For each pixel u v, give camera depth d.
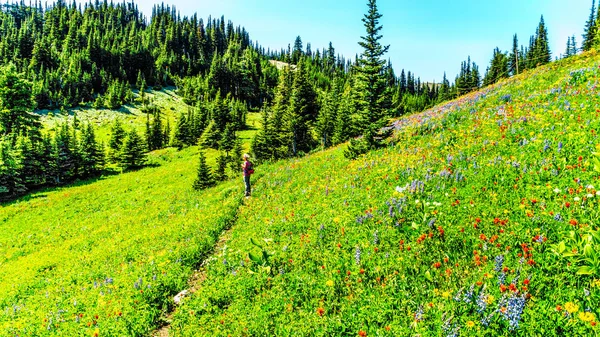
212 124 91.69
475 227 7.77
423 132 19.58
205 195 28.12
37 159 61.12
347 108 48.47
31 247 26.80
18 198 52.28
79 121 124.56
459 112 21.25
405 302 6.04
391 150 18.28
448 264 6.82
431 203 9.35
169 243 15.34
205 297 9.09
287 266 9.02
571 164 9.23
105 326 9.01
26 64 159.88
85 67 172.00
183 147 98.00
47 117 128.88
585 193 7.61
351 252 8.53
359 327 5.94
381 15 19.80
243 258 10.72
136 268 12.99
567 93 15.43
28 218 39.91
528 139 12.17
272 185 20.72
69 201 47.31
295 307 7.32
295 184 19.02
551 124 12.53
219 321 7.68
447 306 5.52
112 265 14.84
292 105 57.56
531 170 9.52
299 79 59.50
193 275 11.80
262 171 29.09
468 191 9.69
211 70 193.88
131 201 42.56
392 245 8.21
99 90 168.12
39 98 136.12
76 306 10.87
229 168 55.50
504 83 32.59
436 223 8.37
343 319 6.21
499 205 8.52
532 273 5.65
